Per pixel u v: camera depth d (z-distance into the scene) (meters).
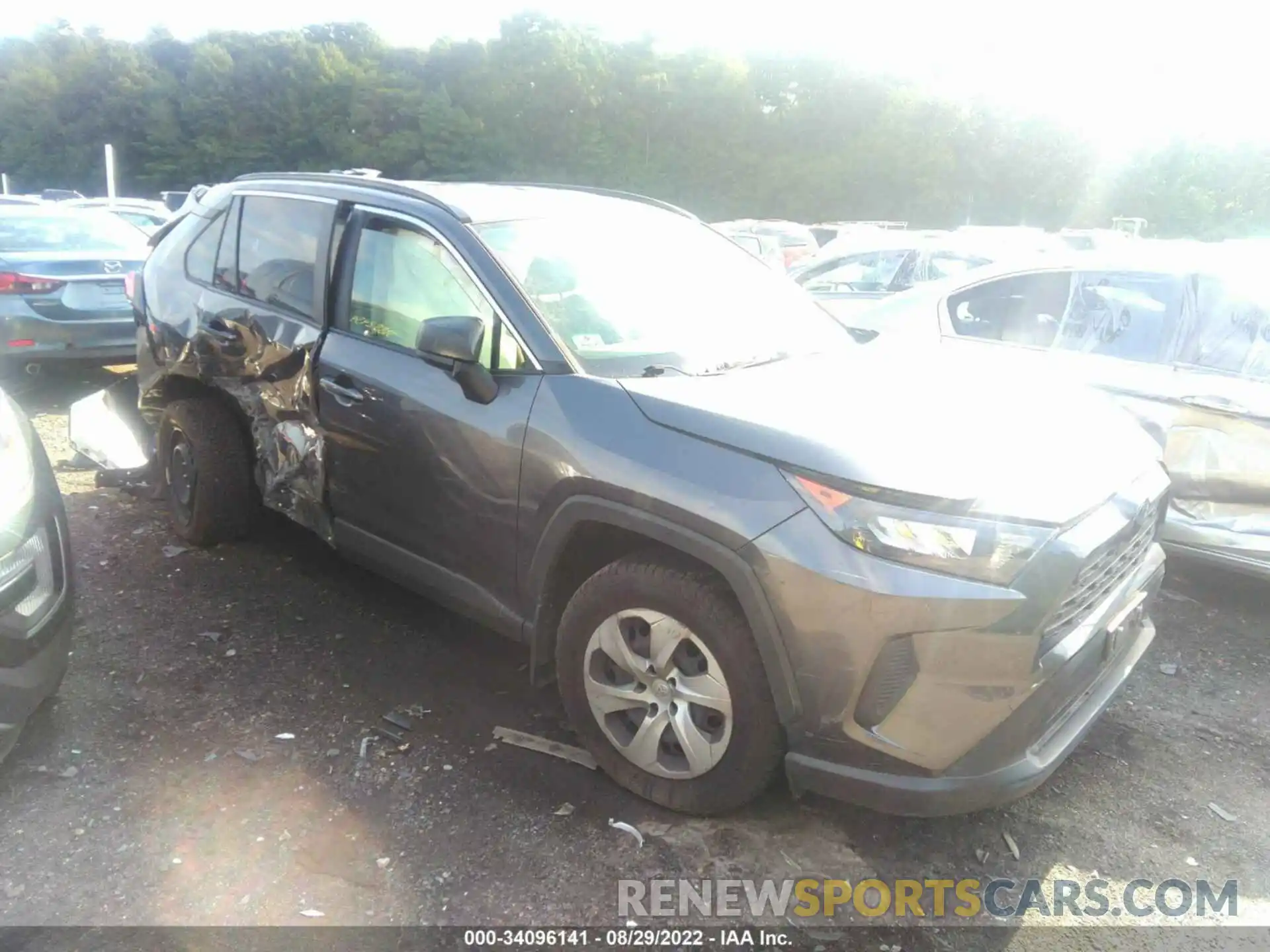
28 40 93.81
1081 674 2.64
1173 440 4.49
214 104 89.62
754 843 2.76
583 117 89.00
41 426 6.83
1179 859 2.78
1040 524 2.41
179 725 3.22
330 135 90.00
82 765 2.99
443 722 3.30
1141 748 3.34
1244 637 4.21
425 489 3.33
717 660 2.60
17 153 90.25
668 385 2.89
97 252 7.84
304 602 4.16
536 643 3.09
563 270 3.40
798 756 2.55
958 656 2.33
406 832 2.75
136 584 4.25
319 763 3.04
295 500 4.02
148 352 4.78
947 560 2.33
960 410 2.88
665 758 2.81
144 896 2.47
